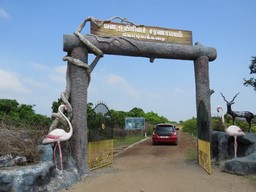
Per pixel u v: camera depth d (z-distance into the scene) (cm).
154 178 941
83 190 813
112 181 908
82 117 1062
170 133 2209
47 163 816
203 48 1269
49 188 775
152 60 1216
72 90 1074
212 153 1235
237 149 1146
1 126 914
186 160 1430
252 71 1525
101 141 1262
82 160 1041
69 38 1070
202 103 1185
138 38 1195
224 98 1273
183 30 1270
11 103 2002
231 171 987
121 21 1175
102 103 1288
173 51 1218
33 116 1861
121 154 1750
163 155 1683
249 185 834
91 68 1107
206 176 966
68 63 1095
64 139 914
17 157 810
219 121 1422
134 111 4631
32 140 889
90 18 1116
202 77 1264
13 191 675
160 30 1233
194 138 2889
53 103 1647
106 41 1117
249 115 1270
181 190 804
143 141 2569
